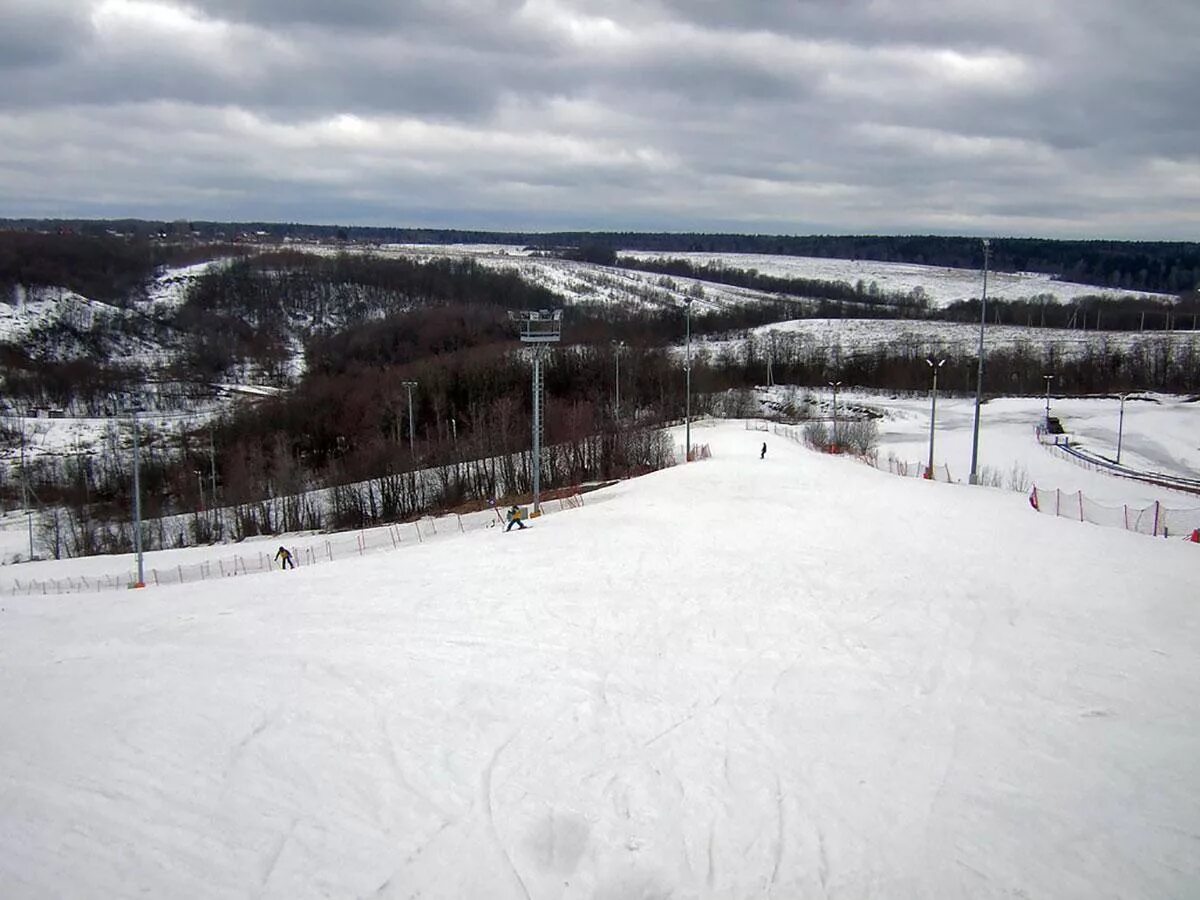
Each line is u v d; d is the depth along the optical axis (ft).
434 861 40.24
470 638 68.95
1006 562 89.92
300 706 56.08
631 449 213.25
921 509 120.78
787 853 41.16
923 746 50.62
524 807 44.45
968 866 39.96
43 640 75.36
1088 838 41.73
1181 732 51.57
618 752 50.11
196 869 39.45
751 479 150.30
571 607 76.69
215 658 66.03
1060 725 52.80
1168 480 196.13
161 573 156.76
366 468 247.50
